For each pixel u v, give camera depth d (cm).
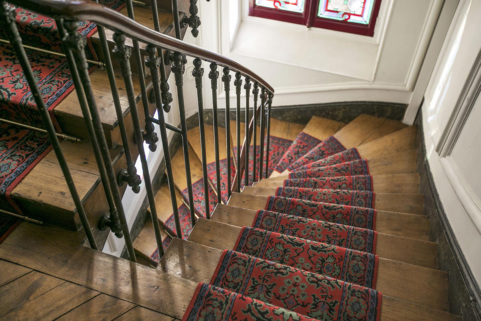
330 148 454
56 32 198
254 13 509
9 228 170
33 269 157
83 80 125
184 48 163
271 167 486
